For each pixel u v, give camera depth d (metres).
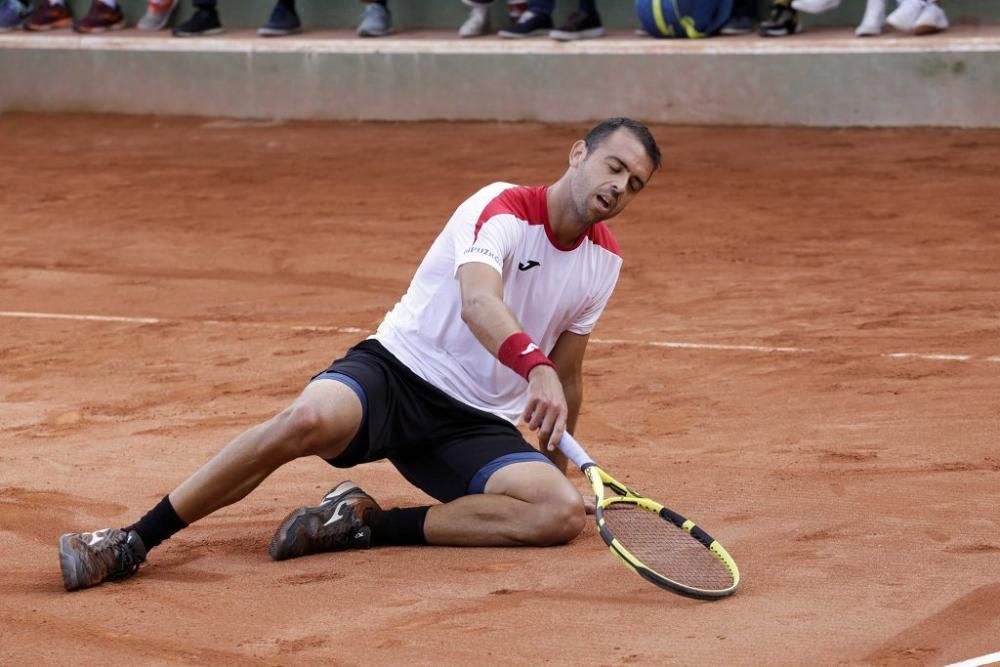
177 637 13.77
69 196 48.66
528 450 16.72
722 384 24.59
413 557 16.27
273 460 15.61
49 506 18.70
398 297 33.03
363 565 15.99
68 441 22.22
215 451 21.42
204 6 66.94
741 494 18.45
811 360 25.98
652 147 15.88
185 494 15.55
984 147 48.41
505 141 55.53
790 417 22.39
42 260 38.69
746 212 41.41
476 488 16.58
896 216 39.78
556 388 14.87
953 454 20.03
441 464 16.84
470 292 15.57
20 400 24.98
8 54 68.88
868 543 16.27
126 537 15.57
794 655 12.91
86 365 27.50
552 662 12.88
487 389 16.92
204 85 65.69
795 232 38.50
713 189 44.91
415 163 52.16
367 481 19.77
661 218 41.19
